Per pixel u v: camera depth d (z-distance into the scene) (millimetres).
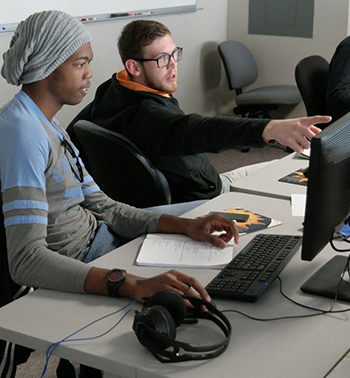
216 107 5891
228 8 5770
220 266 1659
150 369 1219
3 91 3832
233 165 5086
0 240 1687
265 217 1993
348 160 1443
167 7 4984
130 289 1493
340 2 5195
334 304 1457
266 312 1425
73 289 1544
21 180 1649
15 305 1495
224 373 1195
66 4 4109
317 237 1401
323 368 1204
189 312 1403
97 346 1306
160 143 2389
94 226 1981
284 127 1784
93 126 2604
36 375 2338
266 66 5738
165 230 1913
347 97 3895
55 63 1766
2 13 3715
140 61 2564
